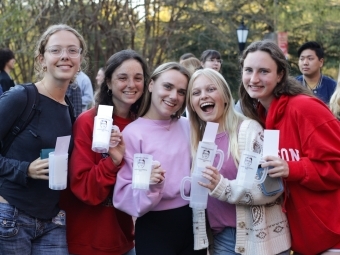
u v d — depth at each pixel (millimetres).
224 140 3943
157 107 4008
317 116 3695
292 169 3619
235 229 3877
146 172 3648
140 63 4098
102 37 22469
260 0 26188
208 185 3688
